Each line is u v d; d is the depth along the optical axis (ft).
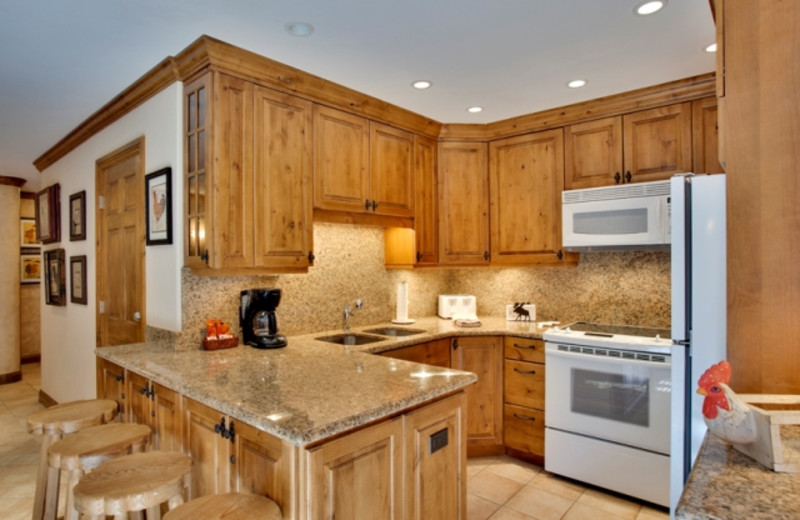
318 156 9.13
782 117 3.85
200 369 6.78
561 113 10.72
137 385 7.38
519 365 10.32
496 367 10.61
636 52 7.93
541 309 12.33
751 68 3.96
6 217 17.67
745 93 3.99
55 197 13.71
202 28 6.91
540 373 10.00
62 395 13.41
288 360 7.42
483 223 11.97
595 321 11.39
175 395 6.34
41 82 8.85
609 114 10.21
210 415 5.66
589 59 8.18
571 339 9.37
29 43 7.32
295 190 8.70
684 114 9.36
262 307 8.70
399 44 7.54
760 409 3.27
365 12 6.56
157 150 8.71
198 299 8.35
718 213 6.20
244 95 7.97
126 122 9.89
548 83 9.23
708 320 6.25
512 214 11.59
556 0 6.35
